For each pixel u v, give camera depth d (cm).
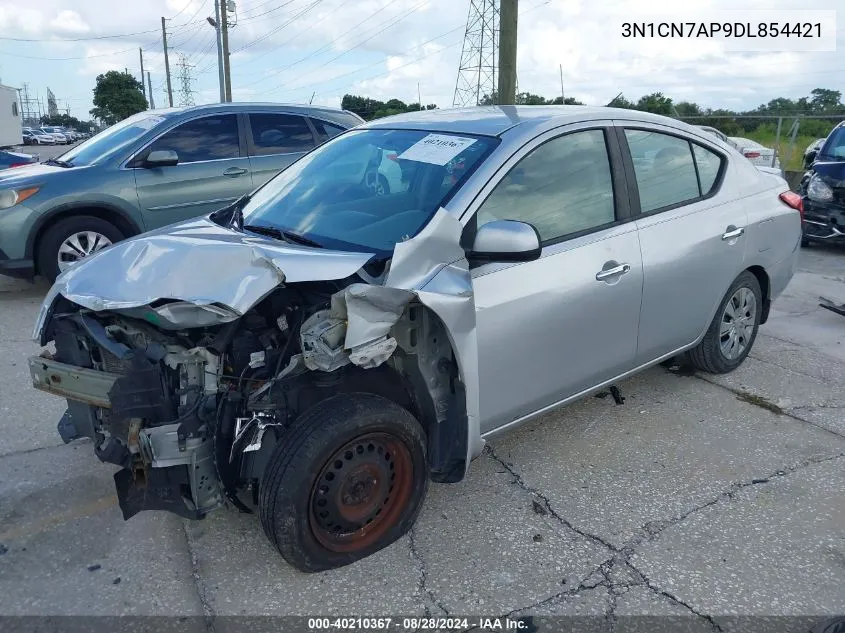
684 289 398
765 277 477
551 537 306
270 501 258
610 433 401
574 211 342
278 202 362
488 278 300
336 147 394
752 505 329
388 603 266
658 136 397
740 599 268
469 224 299
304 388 278
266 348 273
